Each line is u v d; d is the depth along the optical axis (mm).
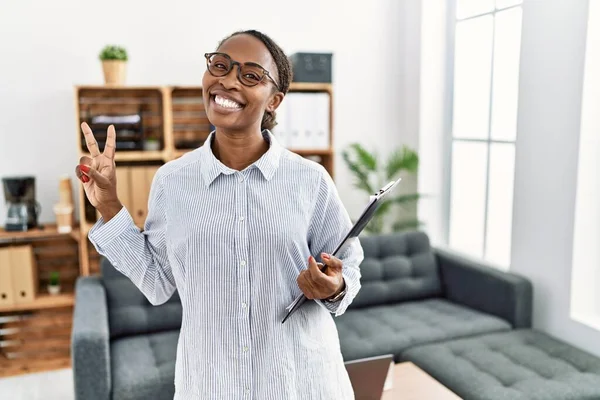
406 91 4633
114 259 1227
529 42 3369
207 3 4090
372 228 4379
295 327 1226
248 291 1177
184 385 1231
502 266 3891
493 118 3969
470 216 4285
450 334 3166
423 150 4496
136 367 2713
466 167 4305
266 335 1194
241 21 4199
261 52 1169
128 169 3789
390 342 3049
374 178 4738
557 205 3232
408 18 4539
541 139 3320
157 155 3795
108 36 3914
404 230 4426
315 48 4430
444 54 4453
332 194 1291
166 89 3750
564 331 3227
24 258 3633
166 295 1354
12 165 3846
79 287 3223
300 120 4113
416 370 2645
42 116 3859
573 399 2451
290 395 1207
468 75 4227
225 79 1135
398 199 4262
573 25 3049
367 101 4637
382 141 4730
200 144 4027
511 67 3779
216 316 1182
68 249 3980
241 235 1169
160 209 1247
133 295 3221
